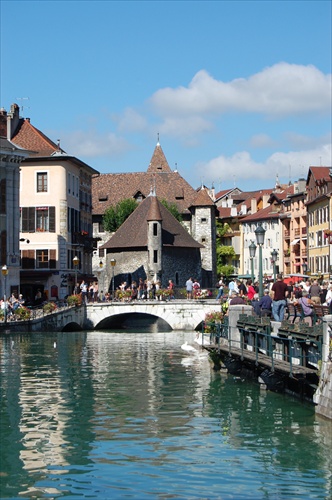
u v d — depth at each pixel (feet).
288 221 390.01
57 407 82.69
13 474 58.34
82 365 119.34
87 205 289.12
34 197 250.78
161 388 94.63
